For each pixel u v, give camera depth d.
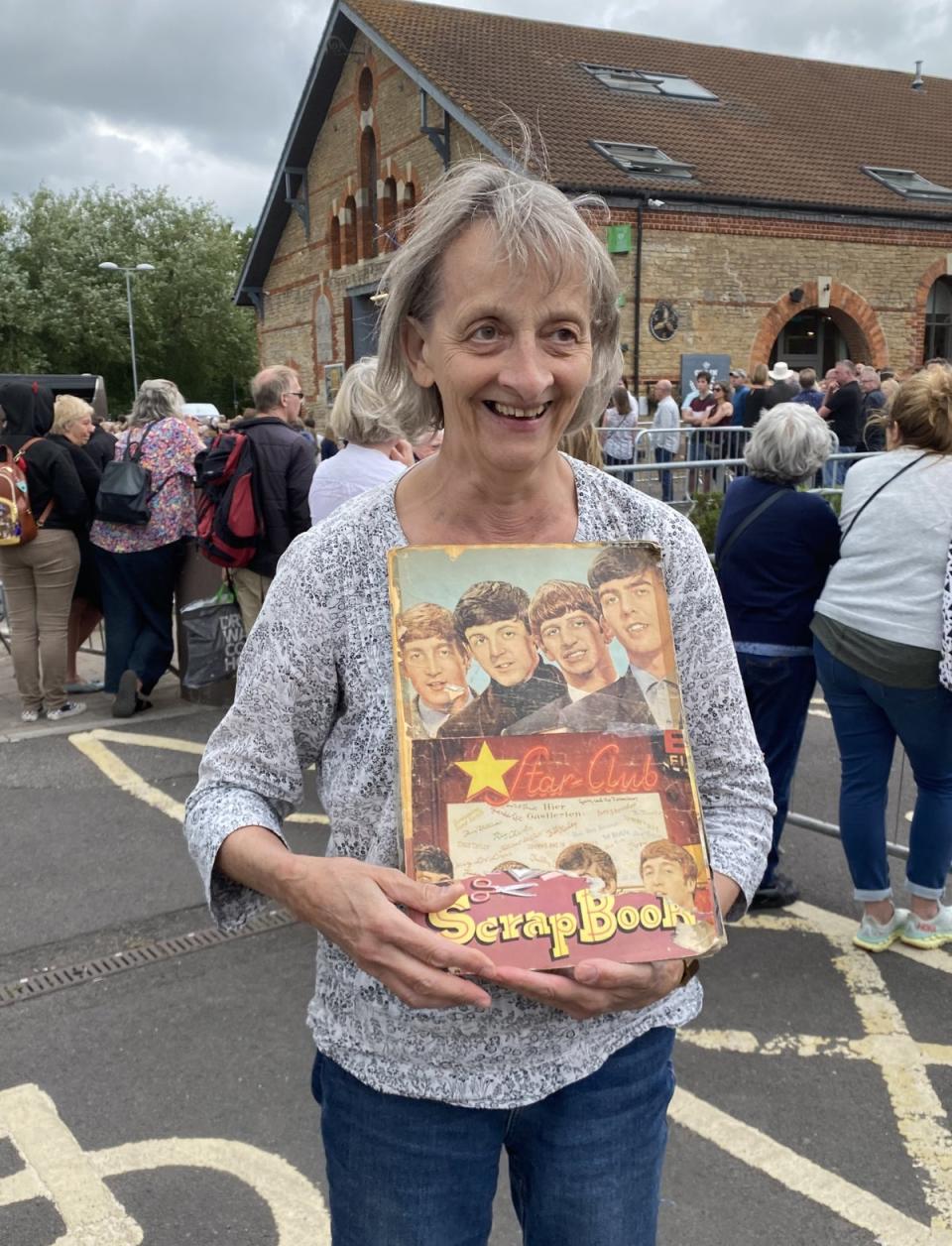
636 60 19.38
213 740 1.37
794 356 18.31
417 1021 1.26
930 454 3.01
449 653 1.23
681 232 15.62
